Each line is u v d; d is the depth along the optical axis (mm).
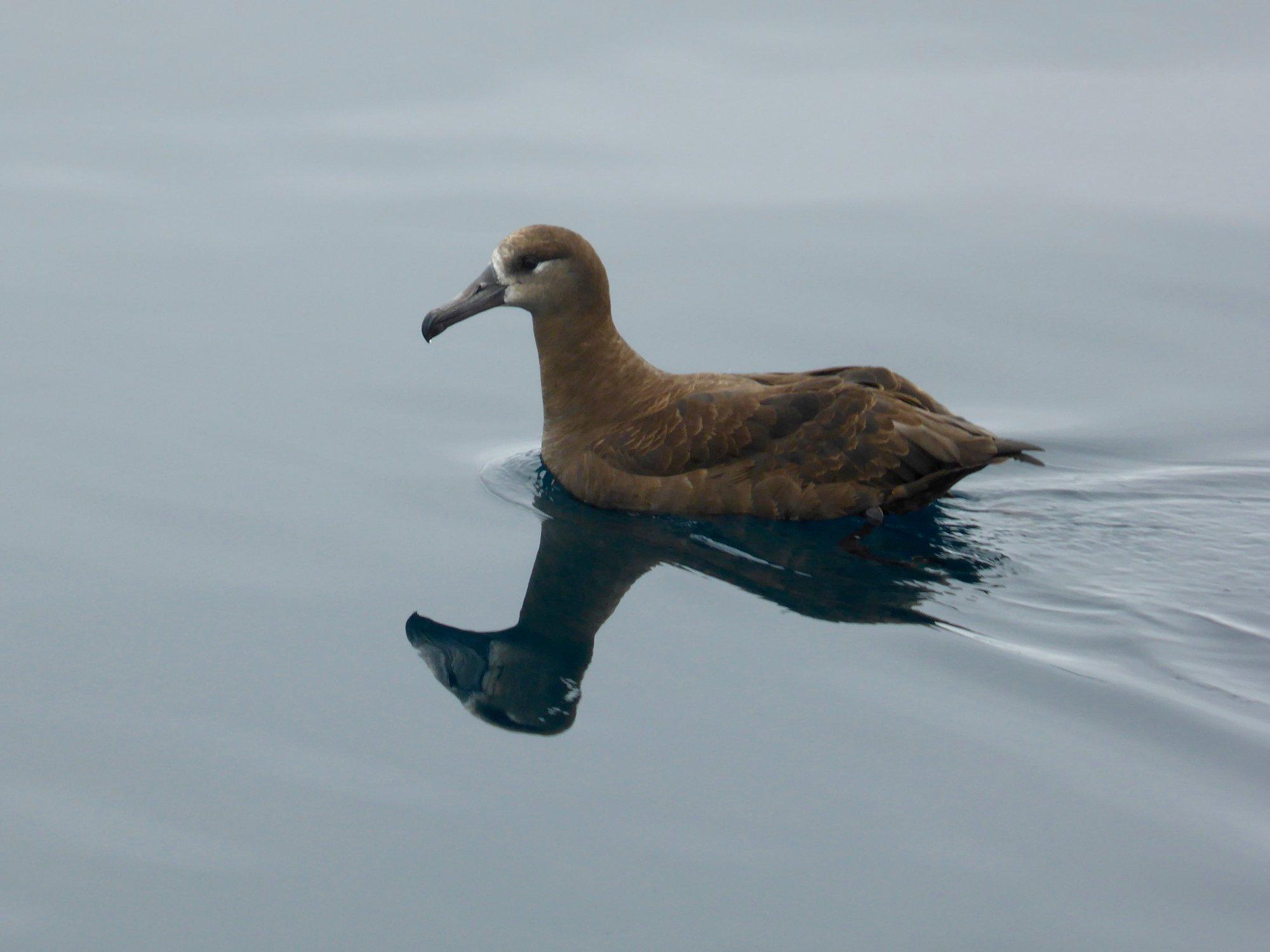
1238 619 13625
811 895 9836
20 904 9742
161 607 13352
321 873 10023
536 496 15922
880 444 14766
